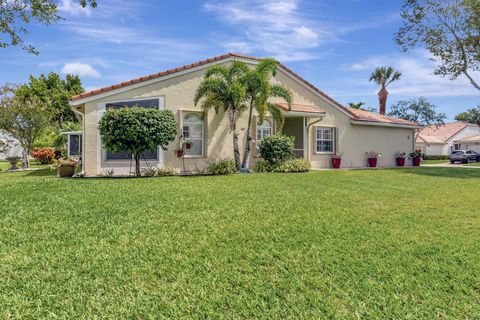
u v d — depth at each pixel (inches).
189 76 595.5
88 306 129.3
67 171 523.8
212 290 142.6
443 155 1838.1
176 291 141.4
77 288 143.5
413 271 160.7
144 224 233.5
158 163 568.4
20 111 817.5
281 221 243.4
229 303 132.2
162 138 497.0
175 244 195.9
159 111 510.9
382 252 185.2
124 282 149.3
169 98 574.6
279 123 636.7
